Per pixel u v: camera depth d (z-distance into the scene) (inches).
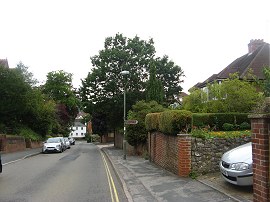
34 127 1745.8
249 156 358.3
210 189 377.1
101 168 688.4
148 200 342.3
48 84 2672.2
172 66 1531.7
